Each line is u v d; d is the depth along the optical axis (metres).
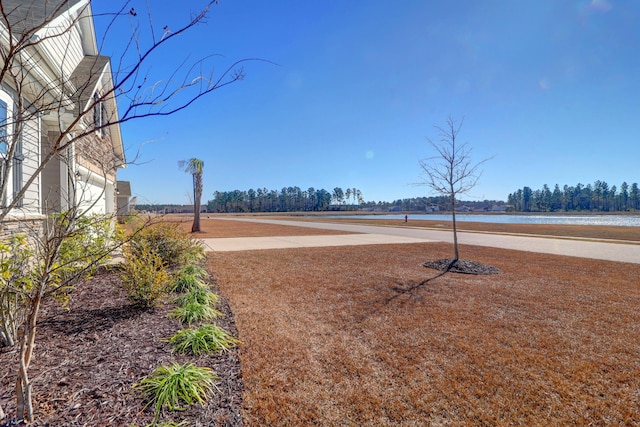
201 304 4.23
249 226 25.69
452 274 7.07
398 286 5.97
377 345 3.49
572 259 9.23
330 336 3.70
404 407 2.43
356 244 12.73
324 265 8.05
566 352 3.35
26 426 1.89
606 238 15.66
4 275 2.87
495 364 3.09
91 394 2.26
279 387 2.64
